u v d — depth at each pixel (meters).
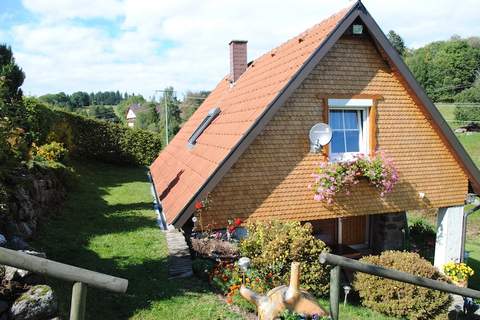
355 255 12.83
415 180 11.12
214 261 8.88
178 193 10.48
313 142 9.83
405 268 9.10
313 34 10.83
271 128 9.67
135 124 54.19
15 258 3.72
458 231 11.88
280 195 9.80
